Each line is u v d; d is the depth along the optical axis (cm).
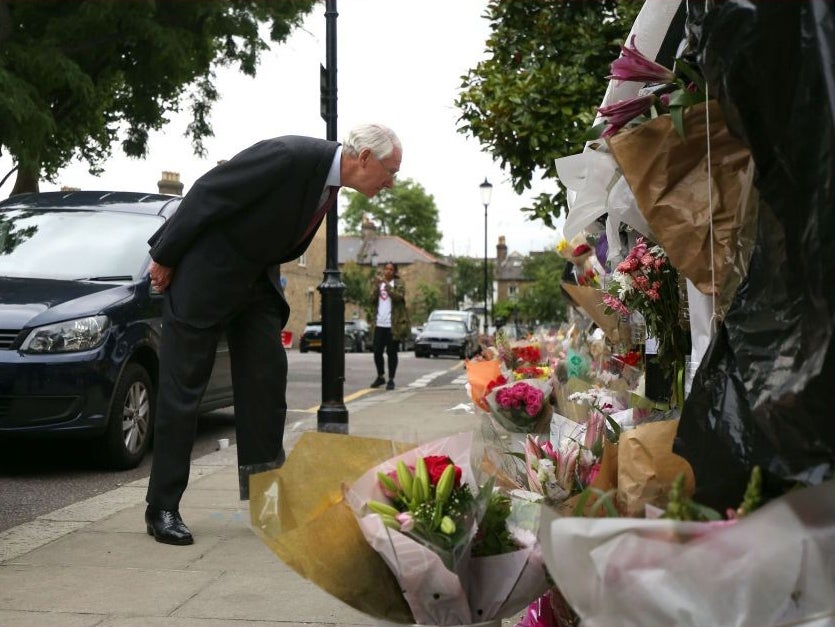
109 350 630
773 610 143
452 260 7806
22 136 1444
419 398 1196
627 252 364
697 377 181
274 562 395
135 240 720
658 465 181
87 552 412
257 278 450
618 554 143
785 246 164
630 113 254
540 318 6122
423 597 184
